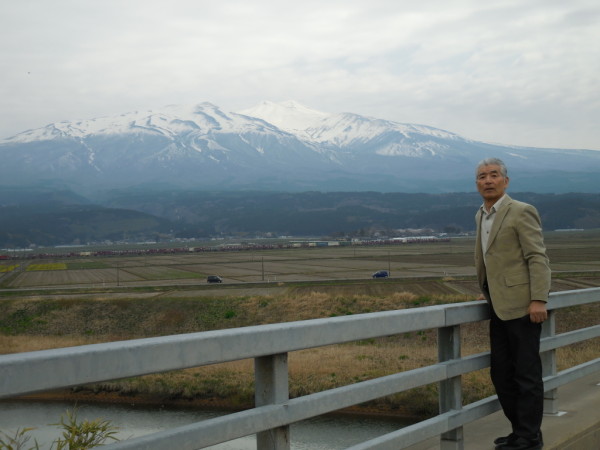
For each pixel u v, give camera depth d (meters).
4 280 97.25
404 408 19.58
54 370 2.23
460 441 4.44
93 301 53.41
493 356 4.82
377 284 64.44
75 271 118.38
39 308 52.56
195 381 22.12
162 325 49.06
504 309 4.61
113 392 21.14
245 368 23.95
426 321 4.06
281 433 3.10
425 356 25.72
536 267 4.57
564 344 5.71
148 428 17.02
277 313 48.72
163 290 65.94
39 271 122.81
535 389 4.64
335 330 3.35
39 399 19.14
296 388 21.58
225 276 88.62
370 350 27.12
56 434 8.74
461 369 4.41
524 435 4.63
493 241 4.69
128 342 2.50
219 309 50.16
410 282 65.69
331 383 21.88
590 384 7.04
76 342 43.50
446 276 72.00
